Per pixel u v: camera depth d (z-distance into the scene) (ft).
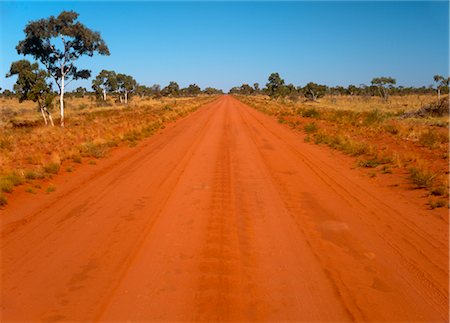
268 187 33.58
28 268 18.67
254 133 75.20
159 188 33.47
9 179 33.19
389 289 16.40
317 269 18.29
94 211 27.30
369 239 21.77
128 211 27.25
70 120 119.96
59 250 20.70
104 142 58.54
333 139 58.75
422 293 16.06
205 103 254.27
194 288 16.56
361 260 19.19
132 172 40.14
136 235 22.72
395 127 64.28
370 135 60.95
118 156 50.34
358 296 15.87
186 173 39.42
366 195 30.35
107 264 18.98
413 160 39.96
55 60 103.40
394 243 21.12
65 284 17.06
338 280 17.21
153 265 18.81
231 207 28.02
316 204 28.48
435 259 19.10
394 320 14.21
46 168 38.88
